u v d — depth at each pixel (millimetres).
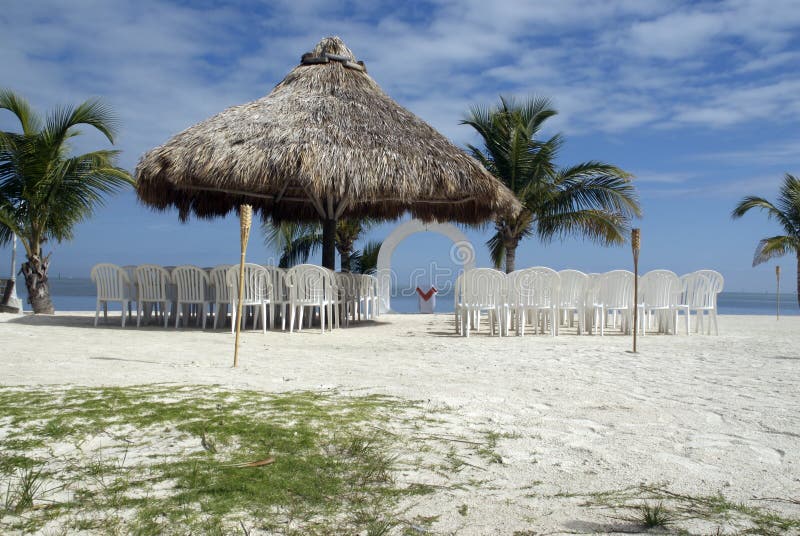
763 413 3604
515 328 9492
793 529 1915
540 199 15094
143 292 9734
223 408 3369
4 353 5898
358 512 2053
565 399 3979
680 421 3389
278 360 5863
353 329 10203
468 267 15289
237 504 2092
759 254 17688
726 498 2205
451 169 9570
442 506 2117
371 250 19375
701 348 7340
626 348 7297
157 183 9633
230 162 8875
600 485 2346
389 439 2889
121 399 3533
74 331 8703
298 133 9266
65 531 1878
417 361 5895
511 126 15055
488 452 2746
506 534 1889
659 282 9422
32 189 12531
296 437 2838
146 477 2338
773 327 11328
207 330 9344
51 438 2787
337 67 11039
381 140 9531
